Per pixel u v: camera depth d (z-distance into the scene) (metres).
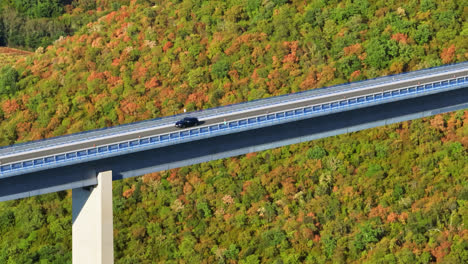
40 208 150.75
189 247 145.25
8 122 169.88
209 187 153.88
